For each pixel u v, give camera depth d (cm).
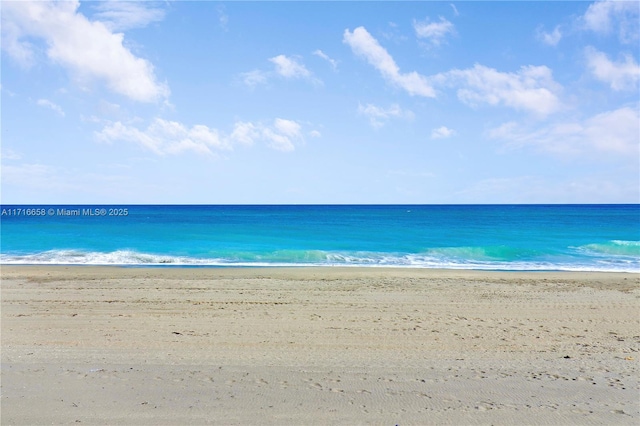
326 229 4822
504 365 733
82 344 846
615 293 1447
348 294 1394
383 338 905
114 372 677
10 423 508
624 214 9212
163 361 736
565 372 697
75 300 1284
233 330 962
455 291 1459
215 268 2047
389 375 674
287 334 930
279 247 3041
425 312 1154
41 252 2650
